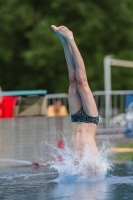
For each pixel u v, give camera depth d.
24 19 60.00
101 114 38.94
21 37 62.25
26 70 63.84
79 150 20.55
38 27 59.25
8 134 26.80
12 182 19.94
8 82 64.25
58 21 60.69
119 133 36.16
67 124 28.02
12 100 28.95
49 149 27.44
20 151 26.98
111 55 60.38
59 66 61.75
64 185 18.73
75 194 16.89
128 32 63.97
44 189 18.08
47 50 59.31
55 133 27.73
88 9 61.34
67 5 60.72
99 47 62.44
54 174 22.03
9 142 26.78
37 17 60.62
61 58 60.72
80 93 20.42
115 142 34.06
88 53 62.59
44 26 59.16
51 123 27.69
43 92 28.80
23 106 29.06
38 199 16.33
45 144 27.47
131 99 37.06
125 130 36.72
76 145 20.61
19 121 27.06
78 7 60.44
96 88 61.31
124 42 64.25
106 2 62.47
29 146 27.16
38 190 17.94
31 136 27.28
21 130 27.08
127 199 15.94
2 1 60.66
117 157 27.47
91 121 20.64
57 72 62.44
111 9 62.78
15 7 60.12
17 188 18.52
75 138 20.67
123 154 28.75
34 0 61.00
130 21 63.72
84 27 61.00
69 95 20.75
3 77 64.12
